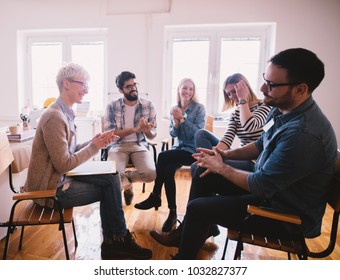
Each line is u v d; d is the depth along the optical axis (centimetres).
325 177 104
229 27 340
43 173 136
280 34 316
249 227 115
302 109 106
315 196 106
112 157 222
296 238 113
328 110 320
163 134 356
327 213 231
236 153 148
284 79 102
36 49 387
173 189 200
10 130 198
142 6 337
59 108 140
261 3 314
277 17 314
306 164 99
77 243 175
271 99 109
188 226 122
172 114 233
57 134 131
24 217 131
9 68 376
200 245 123
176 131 227
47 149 134
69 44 379
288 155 100
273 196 111
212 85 357
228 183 145
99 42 373
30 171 138
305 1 306
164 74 358
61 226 129
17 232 187
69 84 144
